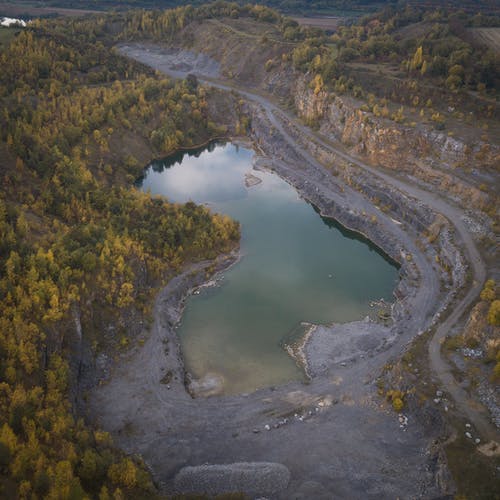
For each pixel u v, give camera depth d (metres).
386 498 70.56
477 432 74.94
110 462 71.25
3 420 70.19
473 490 67.06
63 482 61.91
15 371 76.19
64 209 127.12
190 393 94.06
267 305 119.44
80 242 111.25
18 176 129.00
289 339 108.69
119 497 64.44
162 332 106.69
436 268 125.69
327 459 78.19
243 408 89.19
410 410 84.19
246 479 73.69
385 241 141.88
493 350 86.62
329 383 93.94
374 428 83.25
